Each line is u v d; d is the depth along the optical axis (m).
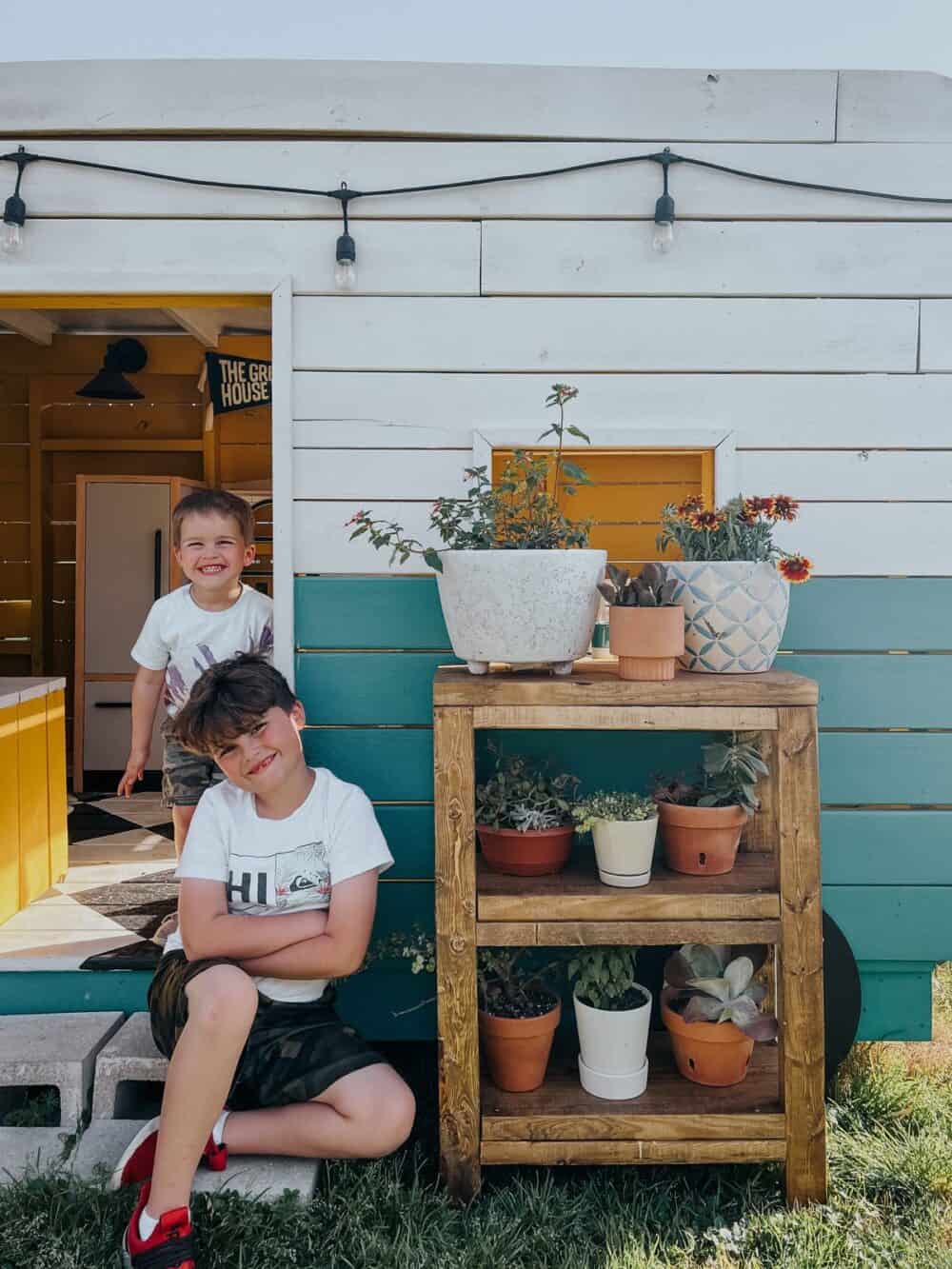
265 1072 2.10
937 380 2.62
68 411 5.43
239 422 5.18
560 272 2.61
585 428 2.61
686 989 2.39
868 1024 2.70
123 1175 1.99
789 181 2.60
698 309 2.61
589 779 2.65
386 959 2.61
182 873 2.14
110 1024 2.48
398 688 2.62
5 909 2.84
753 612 2.21
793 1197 2.12
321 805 2.19
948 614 2.63
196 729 2.07
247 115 2.58
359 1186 2.06
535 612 2.16
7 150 2.59
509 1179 2.23
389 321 2.60
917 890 2.63
